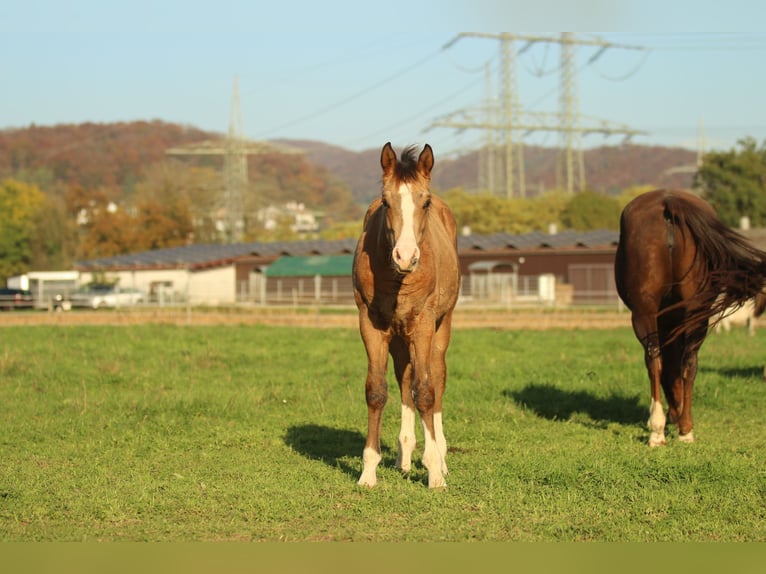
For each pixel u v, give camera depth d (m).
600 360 18.22
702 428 10.80
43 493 7.84
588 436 10.40
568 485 7.84
